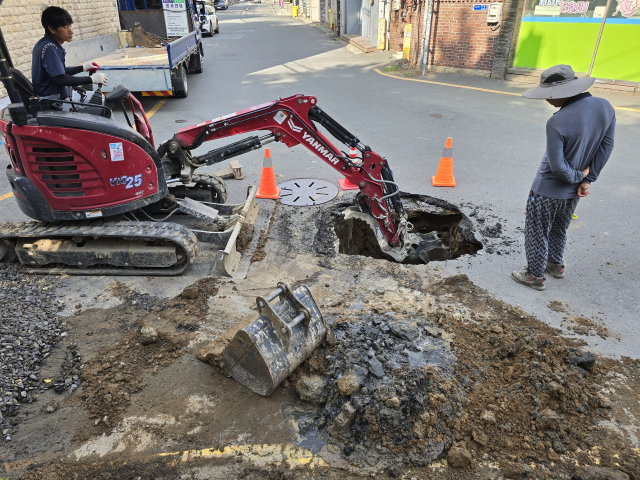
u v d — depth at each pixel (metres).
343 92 12.85
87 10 13.20
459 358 3.62
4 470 2.87
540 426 3.09
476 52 14.20
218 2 50.03
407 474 2.88
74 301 4.46
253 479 2.86
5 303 4.26
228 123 5.00
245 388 3.50
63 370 3.64
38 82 4.72
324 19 29.91
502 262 5.14
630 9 10.95
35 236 4.64
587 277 4.85
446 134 9.32
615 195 6.61
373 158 5.15
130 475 2.86
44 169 4.33
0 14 10.17
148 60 11.57
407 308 4.31
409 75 14.86
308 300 3.62
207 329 4.08
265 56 19.00
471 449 3.00
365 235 6.32
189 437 3.11
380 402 3.16
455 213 6.39
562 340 3.93
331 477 2.87
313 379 3.40
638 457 2.92
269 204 6.47
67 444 3.05
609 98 11.29
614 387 3.44
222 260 4.73
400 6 17.20
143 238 4.69
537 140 8.96
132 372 3.62
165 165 5.28
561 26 12.16
